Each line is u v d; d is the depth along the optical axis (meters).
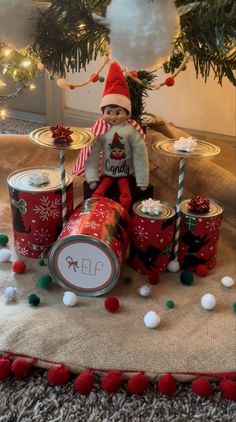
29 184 0.94
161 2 0.65
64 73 0.85
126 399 0.72
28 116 1.71
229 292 0.92
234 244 1.06
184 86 1.44
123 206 0.97
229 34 0.72
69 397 0.71
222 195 1.08
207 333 0.81
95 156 0.99
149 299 0.89
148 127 1.24
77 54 0.81
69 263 0.87
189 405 0.71
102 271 0.87
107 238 0.85
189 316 0.85
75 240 0.85
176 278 0.95
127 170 1.01
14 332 0.78
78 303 0.87
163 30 0.67
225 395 0.72
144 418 0.69
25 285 0.90
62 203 0.94
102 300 0.88
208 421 0.69
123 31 0.67
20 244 0.98
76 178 1.18
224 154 1.42
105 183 1.00
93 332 0.79
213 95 1.43
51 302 0.86
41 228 0.95
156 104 1.51
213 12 0.71
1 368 0.73
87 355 0.76
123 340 0.78
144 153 0.99
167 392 0.71
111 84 0.94
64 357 0.75
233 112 1.43
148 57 0.70
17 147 1.24
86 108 1.62
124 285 0.92
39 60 0.84
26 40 0.74
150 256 0.92
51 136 0.90
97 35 0.77
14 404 0.70
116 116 0.95
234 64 0.86
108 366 0.74
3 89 1.66
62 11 0.72
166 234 0.91
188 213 0.93
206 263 0.97
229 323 0.83
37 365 0.75
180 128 1.52
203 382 0.72
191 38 0.77
